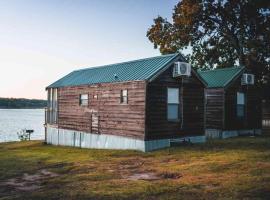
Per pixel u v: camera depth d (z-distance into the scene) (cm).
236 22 4088
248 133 3016
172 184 1226
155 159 1850
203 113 2533
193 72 2462
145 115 2164
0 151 2991
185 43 4294
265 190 1062
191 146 2259
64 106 3191
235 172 1350
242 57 4091
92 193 1175
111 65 2989
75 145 2991
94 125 2723
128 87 2333
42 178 1549
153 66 2336
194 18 4047
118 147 2425
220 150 2019
